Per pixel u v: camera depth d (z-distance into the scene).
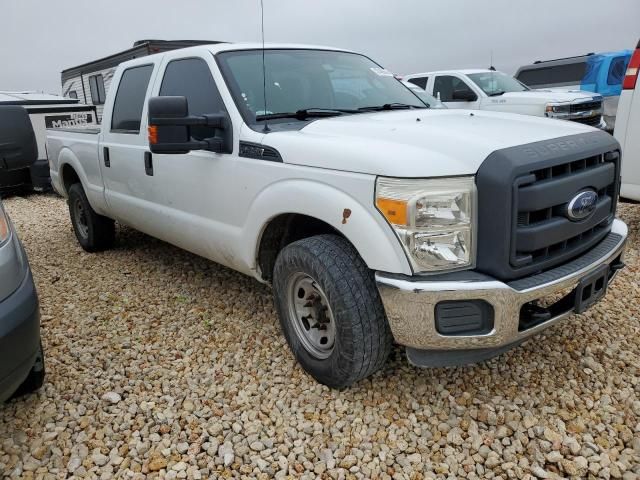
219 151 3.42
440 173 2.44
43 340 3.73
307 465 2.52
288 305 3.14
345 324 2.71
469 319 2.50
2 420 2.87
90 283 4.84
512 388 3.00
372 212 2.55
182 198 3.90
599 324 3.68
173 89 4.00
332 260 2.75
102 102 15.37
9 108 3.11
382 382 3.09
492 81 11.38
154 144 3.23
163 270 5.09
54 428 2.80
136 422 2.84
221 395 3.06
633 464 2.44
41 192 10.23
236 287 4.56
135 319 4.04
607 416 2.75
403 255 2.48
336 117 3.49
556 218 2.63
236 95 3.46
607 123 12.37
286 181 2.98
